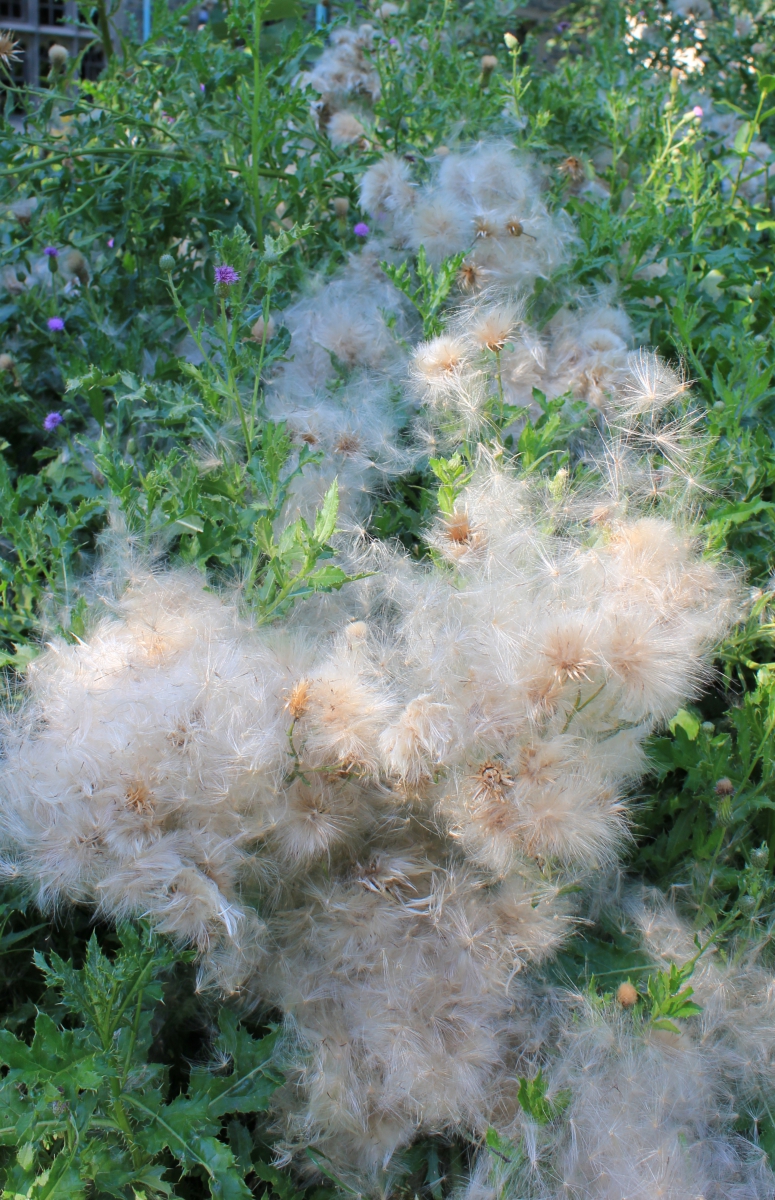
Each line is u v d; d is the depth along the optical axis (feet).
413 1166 1.93
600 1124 1.86
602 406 2.62
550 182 3.56
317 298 2.96
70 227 3.20
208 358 2.35
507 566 2.07
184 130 3.28
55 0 7.45
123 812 1.83
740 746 2.17
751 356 2.59
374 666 2.05
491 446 2.40
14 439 3.01
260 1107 1.83
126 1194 1.79
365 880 2.00
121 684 1.93
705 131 4.19
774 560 2.47
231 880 1.87
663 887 2.19
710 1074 1.97
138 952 1.80
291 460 2.43
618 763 2.01
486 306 2.65
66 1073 1.64
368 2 4.27
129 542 2.27
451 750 1.85
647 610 1.97
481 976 1.94
